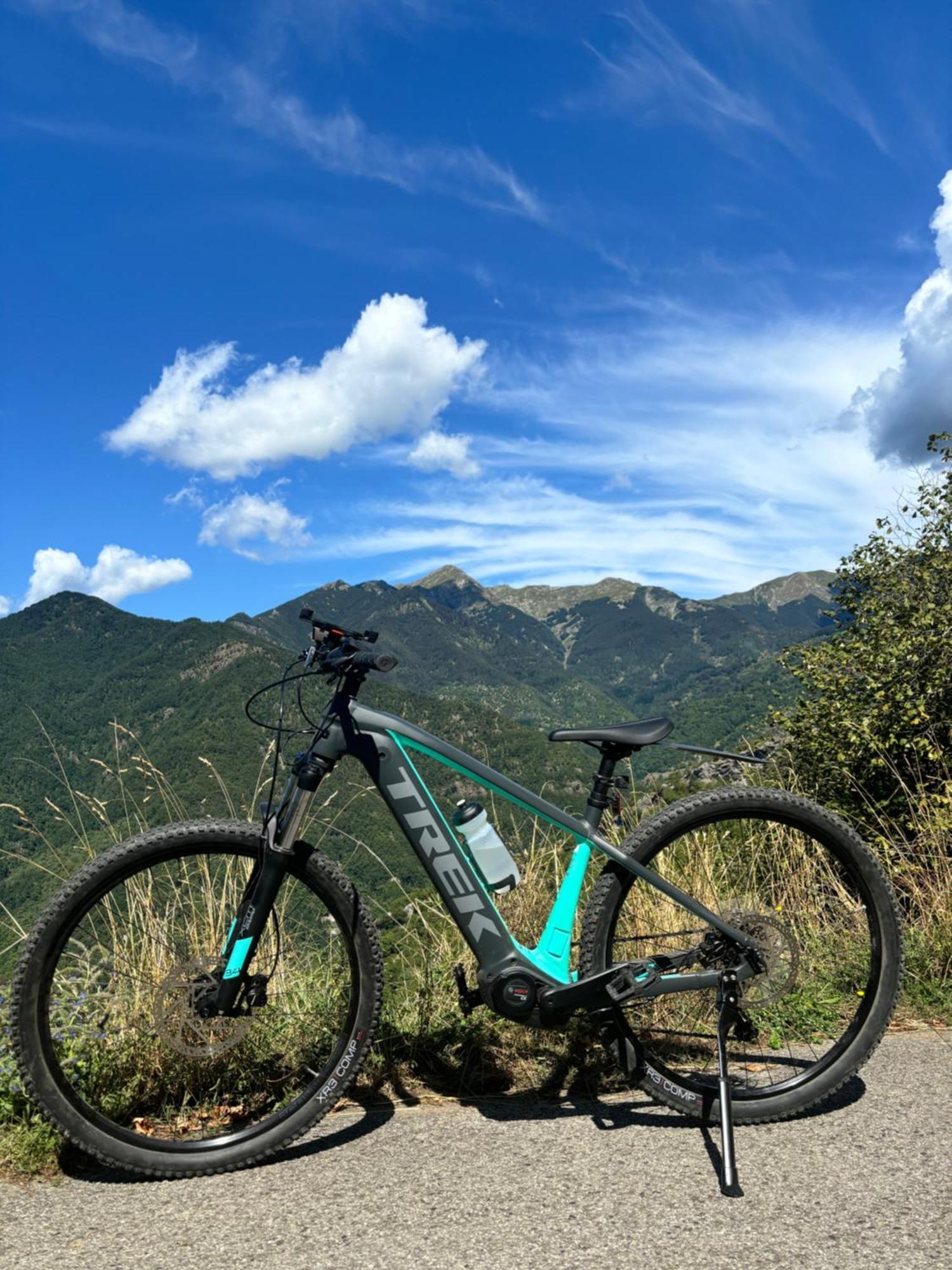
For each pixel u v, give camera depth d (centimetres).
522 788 233
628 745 238
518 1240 166
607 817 239
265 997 223
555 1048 262
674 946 246
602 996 222
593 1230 169
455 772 230
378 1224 174
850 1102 227
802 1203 178
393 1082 247
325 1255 163
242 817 262
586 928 234
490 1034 263
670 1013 257
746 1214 174
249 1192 190
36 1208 184
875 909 236
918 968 313
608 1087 243
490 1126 221
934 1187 182
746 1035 238
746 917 239
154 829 220
